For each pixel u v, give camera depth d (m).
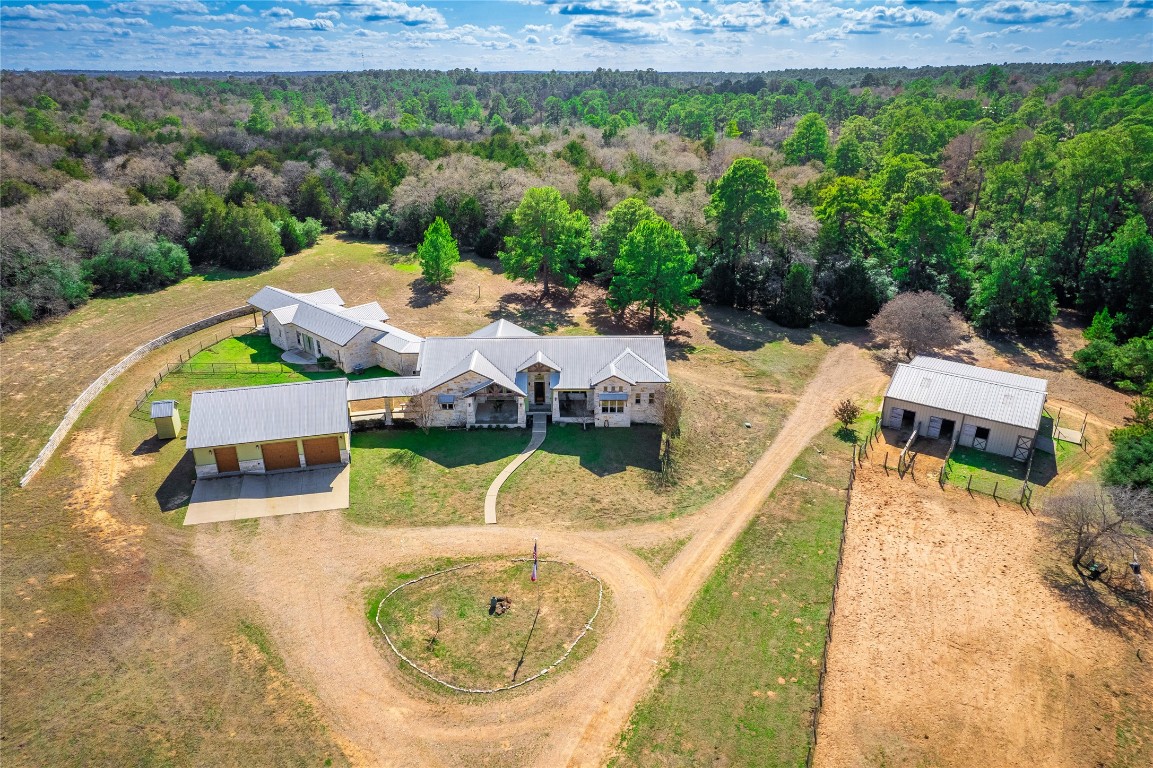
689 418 55.09
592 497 44.94
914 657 33.09
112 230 84.88
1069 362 66.88
